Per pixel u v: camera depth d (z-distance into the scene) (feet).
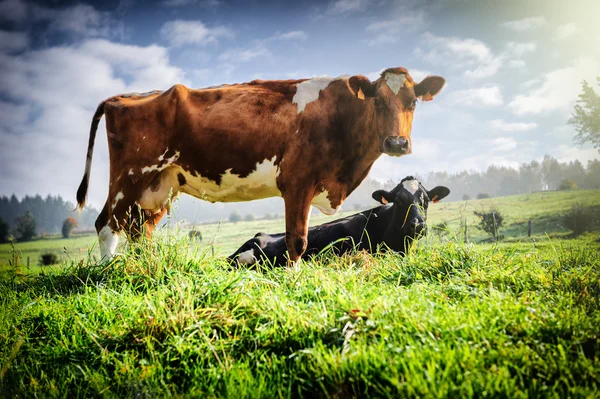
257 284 14.73
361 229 26.58
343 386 9.71
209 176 22.48
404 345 10.13
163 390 10.67
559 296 13.05
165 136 22.50
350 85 20.52
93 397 10.86
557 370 9.36
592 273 15.02
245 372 10.47
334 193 22.24
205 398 10.16
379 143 20.86
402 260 18.28
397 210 25.29
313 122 21.44
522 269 15.60
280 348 11.37
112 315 13.87
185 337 11.96
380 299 11.95
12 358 11.83
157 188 23.52
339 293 12.98
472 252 17.26
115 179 23.39
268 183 22.17
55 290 17.80
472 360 9.39
